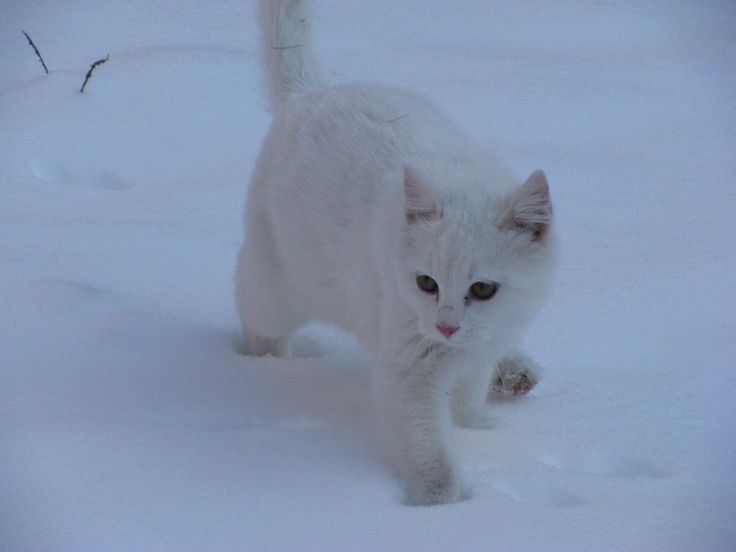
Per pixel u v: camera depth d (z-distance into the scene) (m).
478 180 4.67
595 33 10.26
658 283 6.22
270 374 5.50
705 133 8.24
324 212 5.15
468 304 4.46
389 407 4.63
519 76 9.25
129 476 4.29
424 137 5.12
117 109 8.50
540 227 4.49
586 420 4.96
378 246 4.73
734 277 6.26
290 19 6.16
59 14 10.76
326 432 4.84
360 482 4.37
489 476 4.46
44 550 3.78
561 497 4.34
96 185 7.82
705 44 9.92
